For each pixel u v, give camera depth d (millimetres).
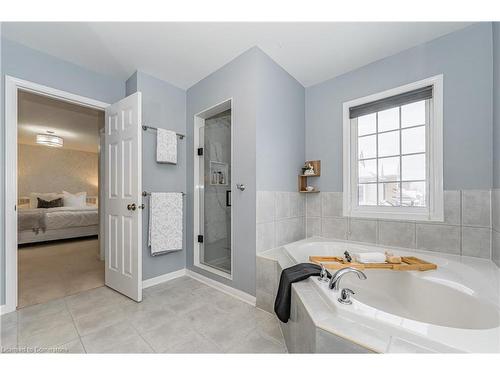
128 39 1895
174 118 2668
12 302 1790
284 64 2297
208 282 2412
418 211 2043
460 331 832
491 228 1654
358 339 843
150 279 2375
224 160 2471
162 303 1949
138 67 2312
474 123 1723
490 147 1662
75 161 6484
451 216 1820
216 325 1617
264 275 1870
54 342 1407
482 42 1697
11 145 1831
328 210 2574
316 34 1854
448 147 1831
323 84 2635
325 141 2613
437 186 1882
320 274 1349
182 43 1956
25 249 3945
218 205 2502
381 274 1748
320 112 2656
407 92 2068
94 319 1680
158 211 2375
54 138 4930
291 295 1330
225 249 2420
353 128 2469
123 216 2131
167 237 2434
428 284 1463
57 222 4449
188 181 2738
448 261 1650
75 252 3715
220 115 2564
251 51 2031
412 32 1828
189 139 2738
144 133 2361
